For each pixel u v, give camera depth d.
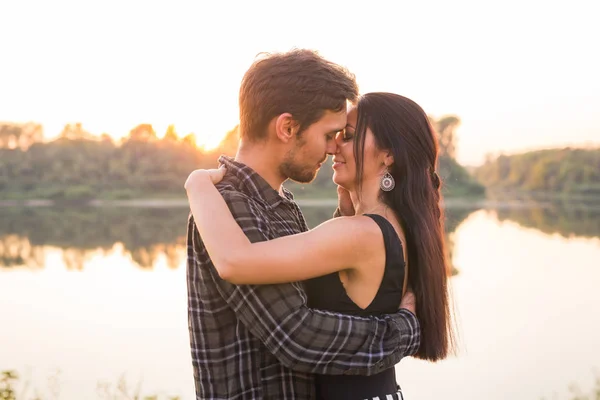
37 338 9.02
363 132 1.89
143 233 30.55
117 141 66.06
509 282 14.48
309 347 1.62
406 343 1.75
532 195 90.00
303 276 1.64
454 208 58.22
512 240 25.53
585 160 91.00
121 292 13.51
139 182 64.38
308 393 1.77
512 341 8.84
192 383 6.69
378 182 1.90
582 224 36.56
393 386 1.85
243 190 1.76
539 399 6.39
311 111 1.75
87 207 55.22
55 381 6.57
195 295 1.74
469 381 7.00
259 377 1.69
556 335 9.26
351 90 1.82
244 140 1.82
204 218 1.64
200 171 1.76
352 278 1.75
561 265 17.70
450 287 2.14
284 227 1.78
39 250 23.06
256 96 1.76
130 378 6.82
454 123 60.94
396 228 1.85
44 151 65.38
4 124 65.00
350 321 1.67
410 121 1.90
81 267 18.08
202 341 1.72
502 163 96.50
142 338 9.03
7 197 61.84
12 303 12.15
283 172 1.81
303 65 1.75
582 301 12.06
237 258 1.57
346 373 1.67
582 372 7.25
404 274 1.80
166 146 63.53
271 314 1.61
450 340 2.01
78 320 10.41
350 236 1.70
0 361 7.57
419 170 1.90
